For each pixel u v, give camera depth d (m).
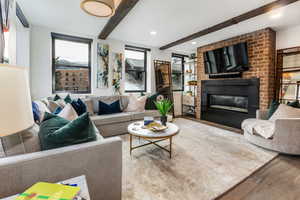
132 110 3.69
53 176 0.97
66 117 1.68
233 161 2.05
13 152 0.98
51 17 2.80
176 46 4.66
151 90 4.80
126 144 2.66
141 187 1.52
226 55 3.82
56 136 1.06
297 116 2.41
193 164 1.97
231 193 1.46
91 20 2.92
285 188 1.53
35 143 1.06
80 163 1.05
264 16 2.66
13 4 2.03
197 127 3.77
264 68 3.23
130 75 4.58
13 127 0.63
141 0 2.21
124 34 3.67
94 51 3.83
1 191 0.84
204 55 4.40
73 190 0.70
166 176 1.71
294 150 2.15
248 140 2.70
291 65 3.14
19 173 0.87
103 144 1.14
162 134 2.04
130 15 2.67
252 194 1.45
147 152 2.33
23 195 0.65
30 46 3.13
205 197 1.40
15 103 0.65
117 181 1.21
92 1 1.64
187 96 5.33
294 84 3.10
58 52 3.54
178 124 4.07
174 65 5.54
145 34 3.67
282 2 2.14
